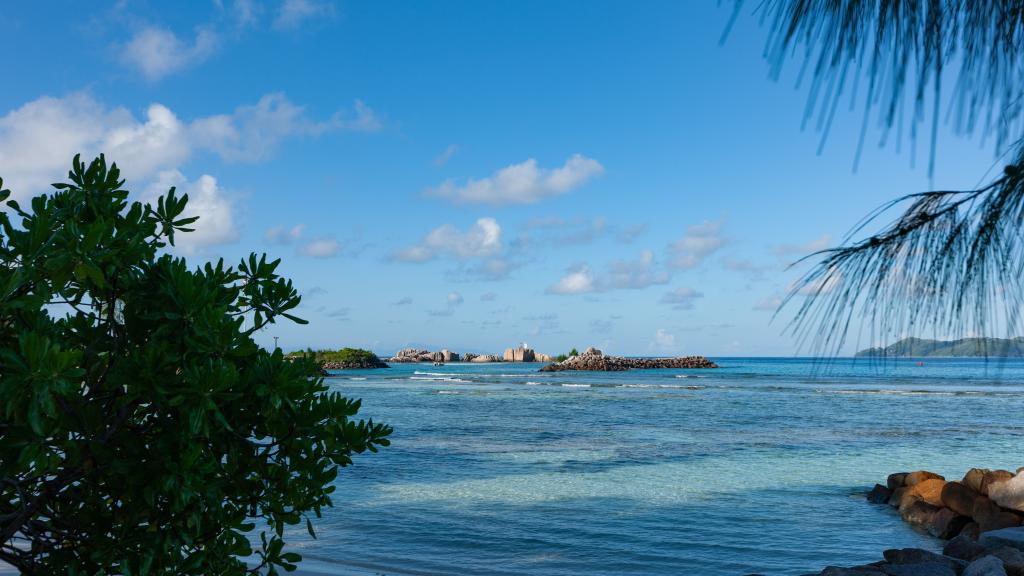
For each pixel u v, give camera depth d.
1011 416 39.78
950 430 32.28
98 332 3.62
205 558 3.73
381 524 13.23
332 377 112.69
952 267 1.65
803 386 78.56
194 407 3.34
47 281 3.31
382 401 54.03
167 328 3.51
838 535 12.96
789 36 1.49
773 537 12.68
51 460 3.16
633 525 13.38
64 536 3.64
